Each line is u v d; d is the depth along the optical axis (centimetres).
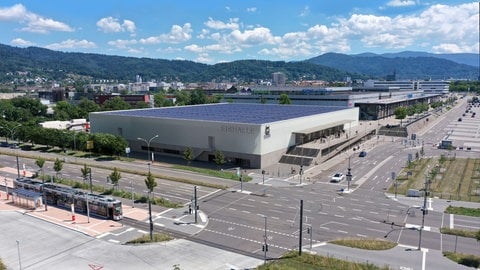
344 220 6147
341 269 4475
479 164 10256
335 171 9619
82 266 4709
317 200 7212
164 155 11769
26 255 5044
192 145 11131
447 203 7006
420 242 5184
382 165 10250
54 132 13088
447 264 4606
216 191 7856
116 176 7906
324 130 13400
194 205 6831
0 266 4716
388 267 4484
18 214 6656
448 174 9231
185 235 5631
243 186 8212
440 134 16312
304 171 9619
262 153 9906
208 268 4606
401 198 7312
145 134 12194
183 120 11206
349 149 12738
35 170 10050
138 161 10969
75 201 6838
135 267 4662
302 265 4600
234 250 5112
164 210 6731
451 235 5500
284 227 5888
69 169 10100
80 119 19525
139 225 6066
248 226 5953
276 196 7481
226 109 15112
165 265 4700
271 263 4666
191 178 8875
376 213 6462
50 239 5550
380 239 5372
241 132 10100
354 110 16288
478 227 5797
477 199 7256
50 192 7281
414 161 10644
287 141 11088
